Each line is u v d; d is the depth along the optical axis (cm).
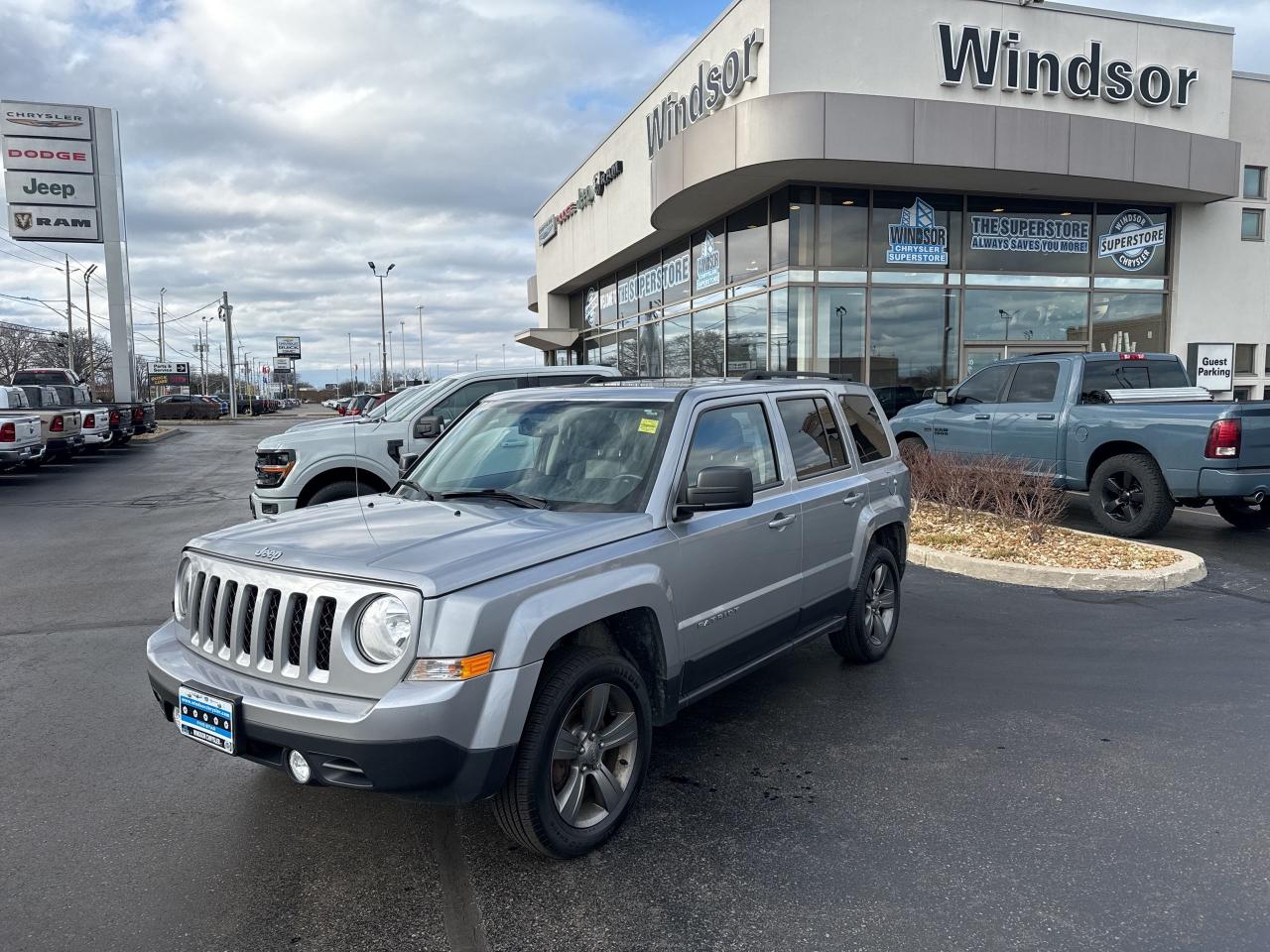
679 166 1638
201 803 369
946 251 1714
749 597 412
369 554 301
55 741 433
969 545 851
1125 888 305
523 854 330
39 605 698
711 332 1950
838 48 1526
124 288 2939
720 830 347
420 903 297
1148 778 391
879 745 430
